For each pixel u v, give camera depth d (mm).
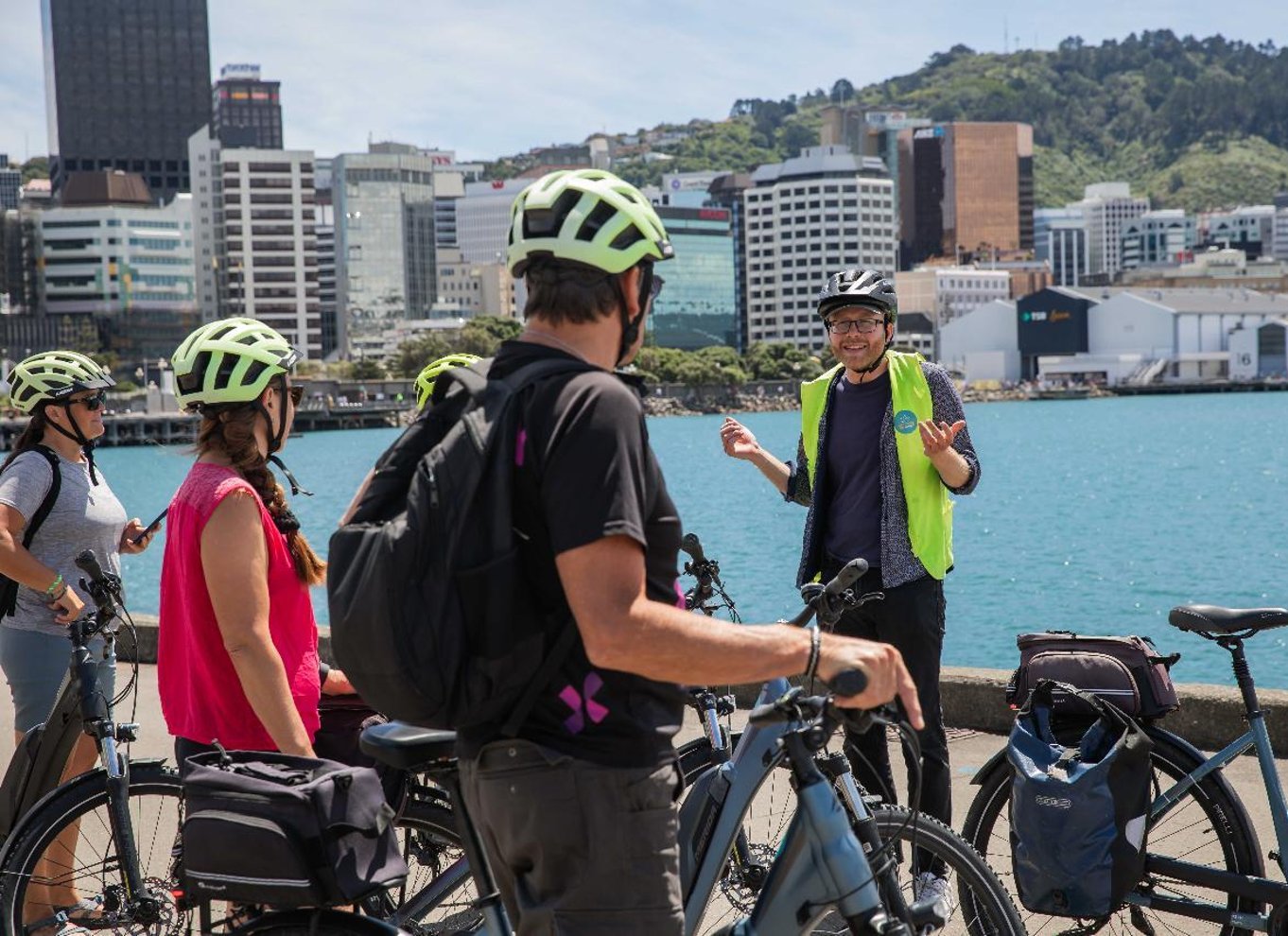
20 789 4410
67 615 4969
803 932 2971
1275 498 56406
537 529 2600
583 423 2549
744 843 3941
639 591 2527
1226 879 4055
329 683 4188
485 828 2807
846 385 5246
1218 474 70938
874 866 3094
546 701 2684
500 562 2576
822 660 2625
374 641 2582
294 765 3104
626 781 2693
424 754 3053
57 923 4000
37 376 5090
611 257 2688
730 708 4285
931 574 4973
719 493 63062
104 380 5207
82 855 4180
